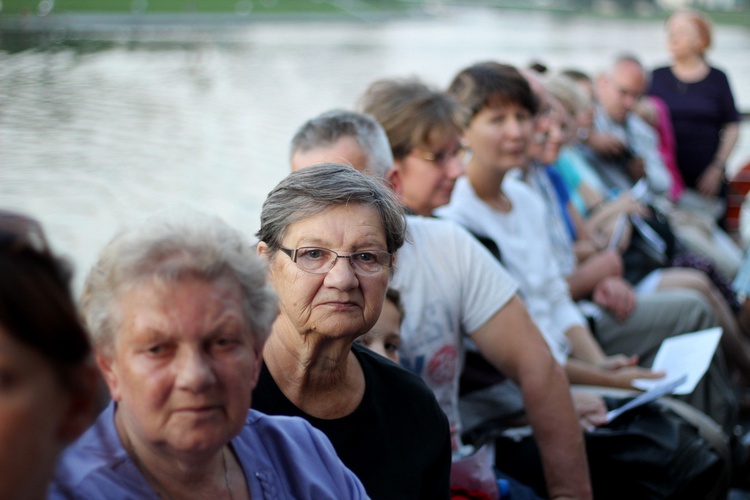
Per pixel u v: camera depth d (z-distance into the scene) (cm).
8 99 1248
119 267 146
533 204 407
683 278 509
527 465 325
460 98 369
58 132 1041
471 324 297
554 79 558
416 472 214
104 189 797
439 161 323
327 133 281
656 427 325
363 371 219
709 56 3259
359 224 207
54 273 117
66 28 2992
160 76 1725
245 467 167
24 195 769
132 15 4184
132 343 144
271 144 1091
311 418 211
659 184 727
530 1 12619
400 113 318
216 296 146
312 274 205
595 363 397
